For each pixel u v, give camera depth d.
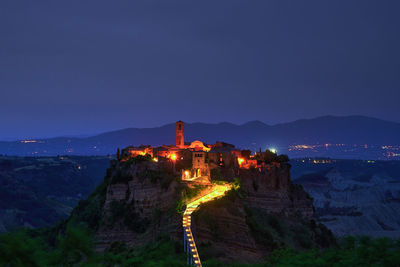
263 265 65.31
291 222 117.19
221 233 84.94
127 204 103.75
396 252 36.88
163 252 61.38
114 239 98.88
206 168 115.19
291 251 65.50
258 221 102.81
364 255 38.59
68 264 35.75
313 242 113.06
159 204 99.00
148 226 97.50
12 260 29.75
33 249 31.47
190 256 63.81
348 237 43.03
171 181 100.81
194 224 80.75
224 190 100.69
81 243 35.81
